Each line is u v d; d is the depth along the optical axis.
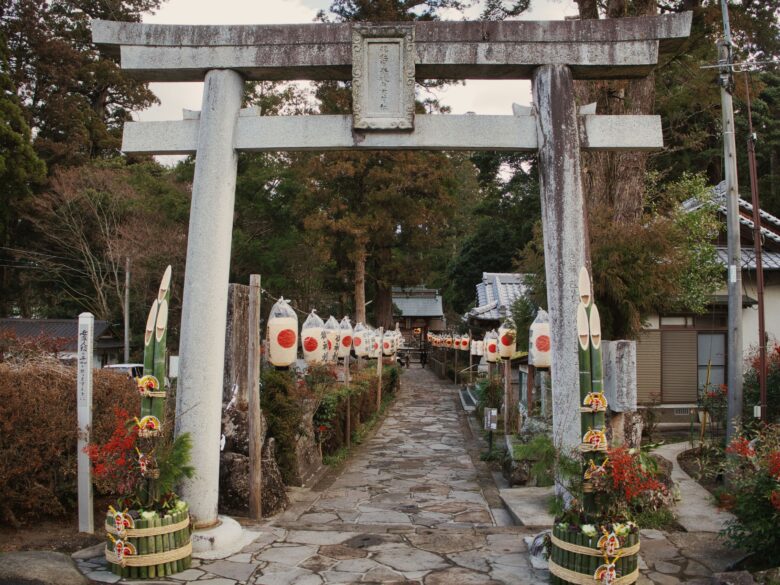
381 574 5.52
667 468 7.86
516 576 5.48
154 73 6.81
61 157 29.41
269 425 9.73
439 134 6.66
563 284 6.38
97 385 7.21
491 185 30.19
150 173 33.12
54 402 6.54
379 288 31.11
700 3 12.32
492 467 12.04
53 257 29.67
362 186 27.27
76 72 31.42
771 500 5.16
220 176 6.61
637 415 7.64
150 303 29.08
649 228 9.89
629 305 9.54
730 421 9.28
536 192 27.41
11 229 29.19
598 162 12.39
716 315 14.20
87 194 27.50
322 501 9.16
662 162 20.34
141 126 6.80
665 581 5.34
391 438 15.80
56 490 6.85
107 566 5.58
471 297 34.41
